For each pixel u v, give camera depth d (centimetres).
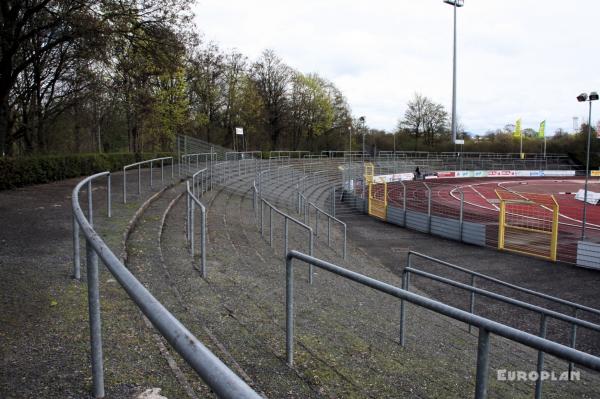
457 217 2555
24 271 598
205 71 4562
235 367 395
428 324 789
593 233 2125
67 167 1895
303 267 1072
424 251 1802
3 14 1727
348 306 784
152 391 315
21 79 2444
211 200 1822
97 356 298
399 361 538
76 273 579
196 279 702
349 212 2872
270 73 6125
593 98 1861
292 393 383
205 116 4747
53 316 452
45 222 946
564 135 8225
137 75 2303
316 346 525
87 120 3014
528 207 2614
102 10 1862
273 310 640
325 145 6994
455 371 545
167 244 913
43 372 336
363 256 1608
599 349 862
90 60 2253
